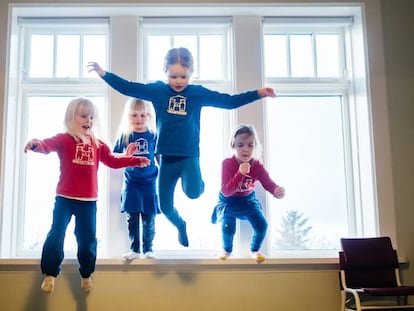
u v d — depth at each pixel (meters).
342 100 3.33
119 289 2.84
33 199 3.14
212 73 3.28
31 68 3.26
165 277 2.86
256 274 2.88
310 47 3.36
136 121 2.84
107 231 2.97
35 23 3.19
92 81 3.21
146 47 3.26
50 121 3.22
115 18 3.16
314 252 3.15
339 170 3.28
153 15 3.20
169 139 2.61
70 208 2.62
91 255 2.63
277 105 3.30
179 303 2.85
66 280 2.85
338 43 3.38
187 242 2.69
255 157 2.88
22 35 3.24
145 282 2.85
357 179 3.21
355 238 2.91
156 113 2.68
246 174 2.83
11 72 3.08
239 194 2.85
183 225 2.68
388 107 3.09
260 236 2.84
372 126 3.06
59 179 2.67
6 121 3.00
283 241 3.17
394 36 3.16
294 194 3.22
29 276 2.85
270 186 2.85
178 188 3.14
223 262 2.85
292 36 3.36
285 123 3.29
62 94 3.23
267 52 3.32
